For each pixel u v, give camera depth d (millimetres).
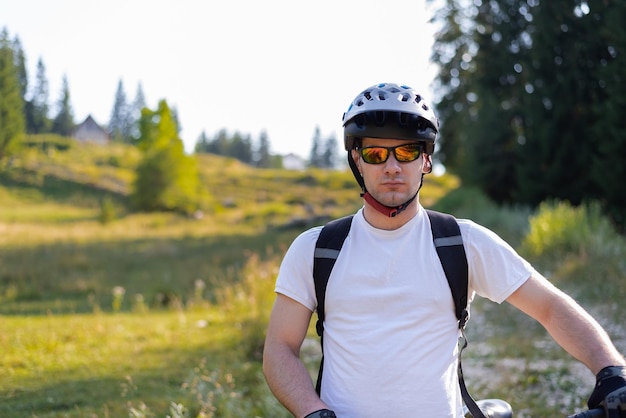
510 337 7547
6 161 72812
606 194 17188
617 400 1835
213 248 21844
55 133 129250
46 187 64250
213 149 145125
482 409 2361
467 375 6301
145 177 54531
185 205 55312
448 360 2100
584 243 12227
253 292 8953
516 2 23469
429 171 2318
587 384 5867
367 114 2121
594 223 13477
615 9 15867
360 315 2113
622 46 15758
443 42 33688
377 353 2066
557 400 5543
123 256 19125
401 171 2127
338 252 2176
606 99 17656
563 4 19266
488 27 25828
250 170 86438
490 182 25250
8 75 77438
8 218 46781
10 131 75188
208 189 69375
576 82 19344
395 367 2051
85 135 130125
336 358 2133
